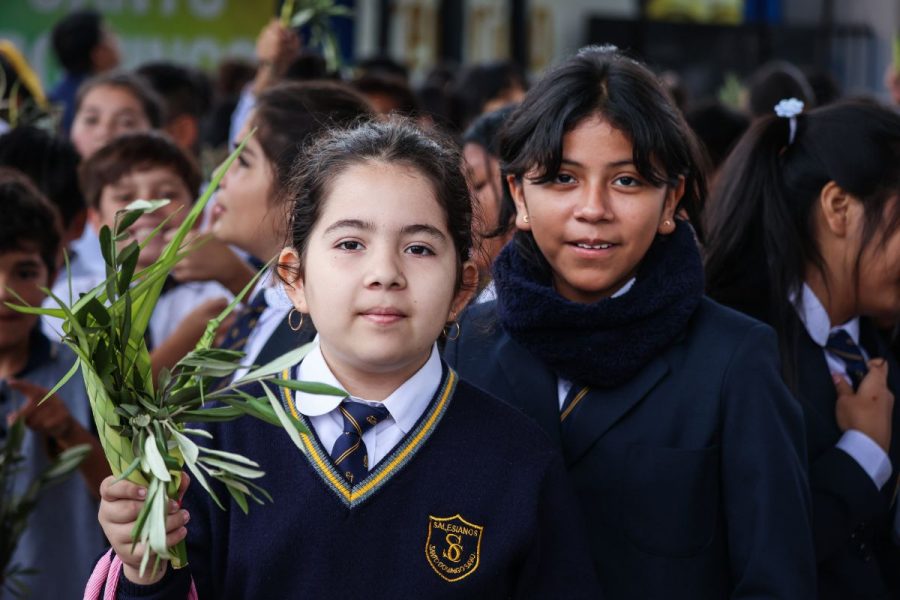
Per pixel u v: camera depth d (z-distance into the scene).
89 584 1.89
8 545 2.80
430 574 1.87
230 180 2.85
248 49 7.44
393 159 1.92
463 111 5.93
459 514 1.91
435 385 1.98
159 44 7.32
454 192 1.96
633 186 2.17
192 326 3.07
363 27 10.27
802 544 2.12
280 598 1.88
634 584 2.15
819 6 10.98
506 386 2.29
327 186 1.92
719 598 2.17
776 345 2.25
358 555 1.87
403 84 5.05
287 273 2.01
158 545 1.67
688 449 2.16
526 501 1.94
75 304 1.78
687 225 2.31
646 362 2.21
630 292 2.20
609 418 2.19
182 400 1.80
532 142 2.19
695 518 2.14
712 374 2.19
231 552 1.90
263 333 2.75
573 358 2.21
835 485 2.46
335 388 1.78
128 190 3.59
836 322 2.66
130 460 1.78
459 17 10.66
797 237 2.59
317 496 1.89
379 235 1.87
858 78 10.64
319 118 2.79
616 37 10.38
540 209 2.21
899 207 2.54
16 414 2.94
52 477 2.83
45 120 4.71
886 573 2.71
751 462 2.13
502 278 2.28
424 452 1.94
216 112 6.33
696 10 11.31
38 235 3.01
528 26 11.04
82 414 3.15
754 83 5.31
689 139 2.25
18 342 3.07
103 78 5.21
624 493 2.17
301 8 4.90
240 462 1.90
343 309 1.86
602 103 2.15
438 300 1.88
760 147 2.66
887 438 2.55
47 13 7.07
